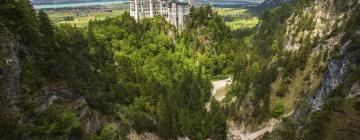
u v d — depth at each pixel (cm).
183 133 11856
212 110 13150
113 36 18750
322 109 7806
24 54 7519
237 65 18500
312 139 7338
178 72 17700
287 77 12875
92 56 13462
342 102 7362
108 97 10812
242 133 12731
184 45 19888
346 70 8062
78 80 8931
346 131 6781
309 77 12075
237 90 15300
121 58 16325
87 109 8550
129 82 13600
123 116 10325
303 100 10169
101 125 8900
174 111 12225
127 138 9381
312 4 16150
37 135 6944
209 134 11875
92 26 19562
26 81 7219
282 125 9850
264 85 13238
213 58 19250
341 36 11756
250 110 13175
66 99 8038
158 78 16300
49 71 8025
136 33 19575
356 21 10206
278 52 16812
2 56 6838
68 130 7494
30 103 7038
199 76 16550
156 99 12769
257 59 18012
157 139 10556
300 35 15362
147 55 18750
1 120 6288
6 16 7562
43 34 8881
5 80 6719
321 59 12150
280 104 12125
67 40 11300
